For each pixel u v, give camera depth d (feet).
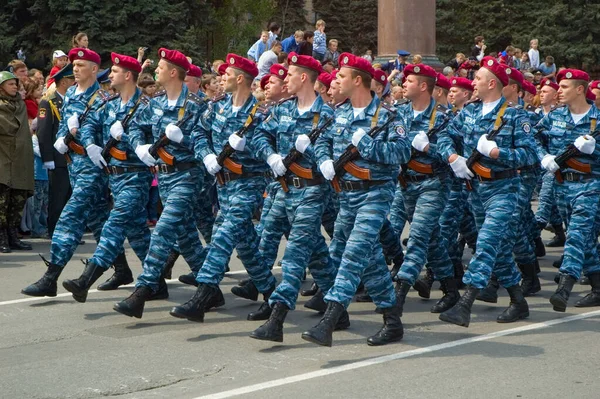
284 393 21.85
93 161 31.12
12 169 42.78
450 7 144.66
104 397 21.76
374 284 26.43
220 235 27.66
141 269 39.14
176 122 29.09
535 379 22.94
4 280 36.65
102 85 42.45
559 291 30.30
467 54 146.20
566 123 32.55
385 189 25.52
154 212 51.37
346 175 25.61
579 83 32.22
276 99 30.50
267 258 29.55
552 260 42.63
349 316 30.63
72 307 31.73
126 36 107.86
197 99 29.55
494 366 24.14
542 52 138.10
